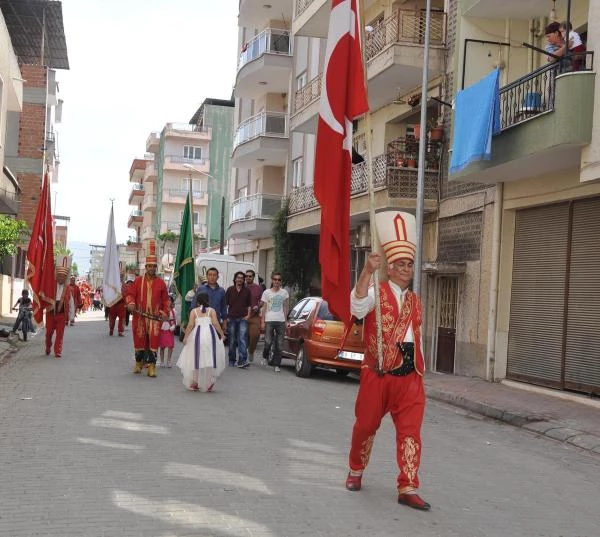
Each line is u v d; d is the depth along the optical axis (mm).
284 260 29547
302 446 8398
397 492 6625
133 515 5590
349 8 7133
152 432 8766
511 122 14695
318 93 24562
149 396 11695
